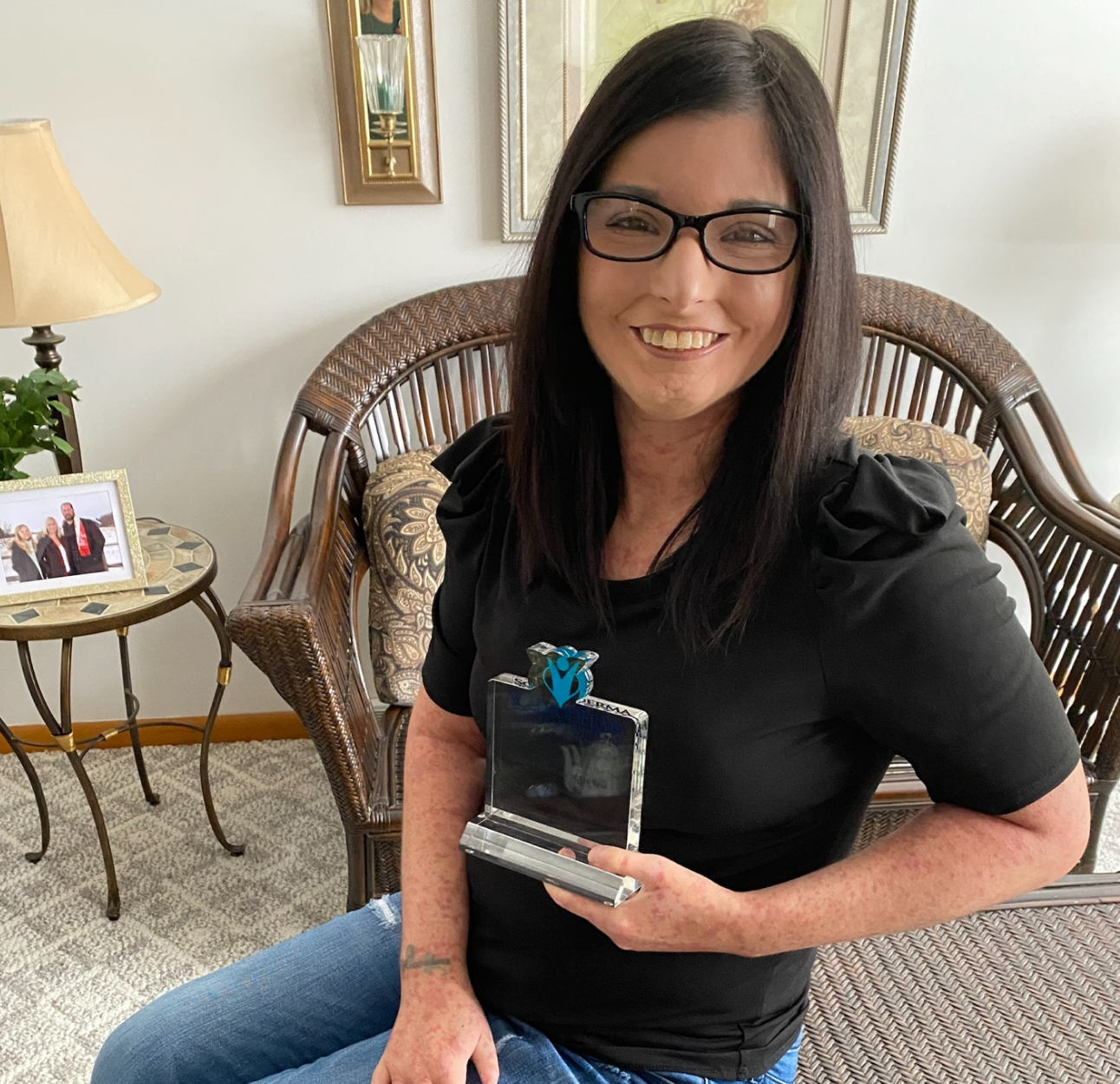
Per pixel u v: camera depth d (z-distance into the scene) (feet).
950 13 5.65
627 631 2.39
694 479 2.48
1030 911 3.59
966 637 2.11
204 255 5.89
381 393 5.70
